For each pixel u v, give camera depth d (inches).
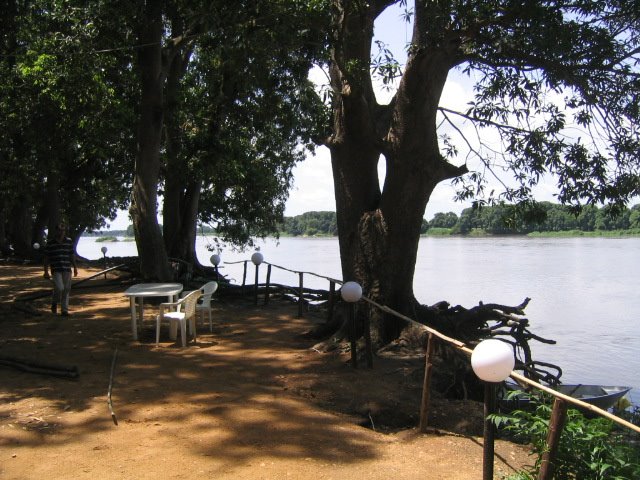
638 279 1412.4
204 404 247.1
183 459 192.1
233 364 315.9
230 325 440.1
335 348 338.3
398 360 311.4
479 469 200.2
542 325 837.2
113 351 343.0
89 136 741.3
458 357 311.1
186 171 717.9
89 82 596.1
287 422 229.9
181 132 724.7
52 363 295.9
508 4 303.6
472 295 1082.7
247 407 244.7
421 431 238.2
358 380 284.4
